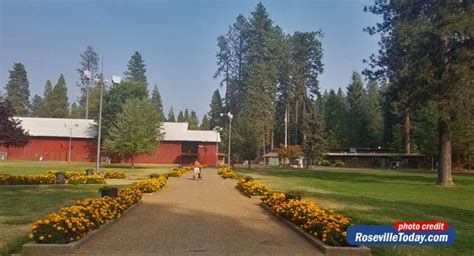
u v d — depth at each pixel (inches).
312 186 1112.2
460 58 1131.9
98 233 394.9
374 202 733.9
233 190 896.3
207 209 586.9
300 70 3376.0
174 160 3024.1
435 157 3169.3
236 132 2421.3
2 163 2283.5
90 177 1011.9
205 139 3053.6
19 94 4808.1
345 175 1845.5
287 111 3467.0
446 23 1113.4
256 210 583.8
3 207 568.4
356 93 4170.8
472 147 2586.1
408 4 1269.7
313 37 3378.4
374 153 3582.7
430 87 1187.3
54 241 328.5
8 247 331.6
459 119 1184.8
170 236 391.5
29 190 816.9
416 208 666.8
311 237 372.8
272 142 3619.6
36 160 2883.9
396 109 1349.7
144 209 577.6
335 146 4035.4
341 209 612.1
